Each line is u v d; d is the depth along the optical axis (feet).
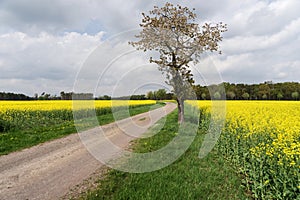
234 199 17.12
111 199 17.02
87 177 21.48
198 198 17.20
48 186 19.70
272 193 16.98
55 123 59.16
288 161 16.99
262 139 23.86
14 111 62.18
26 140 36.63
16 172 23.08
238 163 23.43
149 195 17.15
